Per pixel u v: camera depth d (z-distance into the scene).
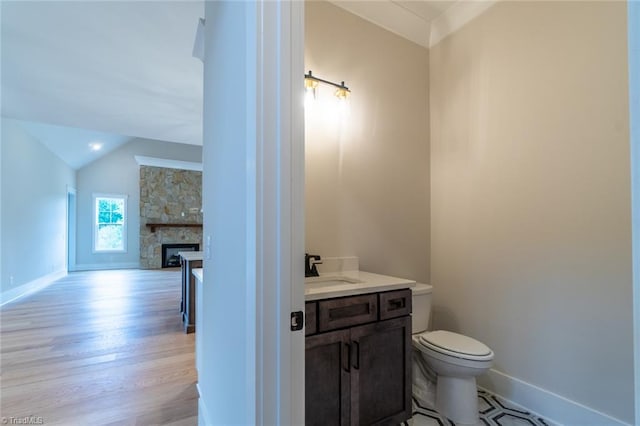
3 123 4.49
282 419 0.84
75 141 6.39
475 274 2.15
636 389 0.38
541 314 1.80
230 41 1.18
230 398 1.16
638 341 0.38
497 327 2.02
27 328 3.43
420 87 2.45
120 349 2.84
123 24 2.31
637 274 0.38
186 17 2.24
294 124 0.87
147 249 8.59
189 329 3.30
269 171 0.84
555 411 1.71
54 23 2.30
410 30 2.37
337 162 2.03
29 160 5.34
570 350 1.67
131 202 8.76
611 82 1.55
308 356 1.34
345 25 2.09
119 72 3.01
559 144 1.73
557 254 1.74
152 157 8.73
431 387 1.92
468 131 2.21
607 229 1.55
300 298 0.88
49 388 2.14
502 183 2.00
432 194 2.46
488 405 1.88
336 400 1.40
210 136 1.64
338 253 2.02
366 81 2.17
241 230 1.02
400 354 1.64
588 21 1.62
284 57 0.86
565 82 1.71
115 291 5.46
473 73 2.18
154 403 1.97
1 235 4.48
